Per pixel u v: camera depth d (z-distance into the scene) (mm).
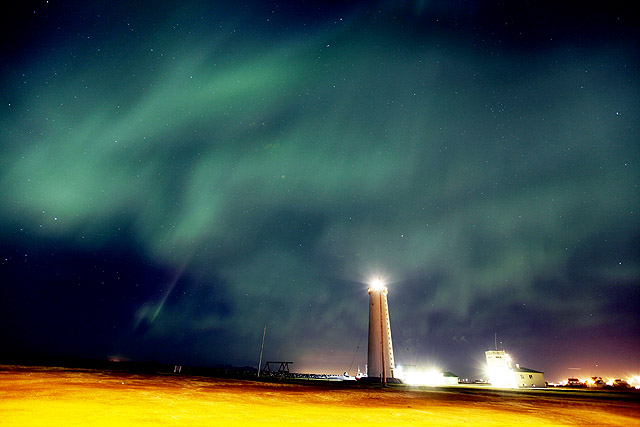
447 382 66062
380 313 59406
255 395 17516
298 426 9391
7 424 7137
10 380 16469
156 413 9781
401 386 41656
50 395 12000
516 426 11805
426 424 11078
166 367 56656
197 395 15570
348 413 12633
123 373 29422
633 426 13375
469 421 12375
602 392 38406
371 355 57281
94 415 8703
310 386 28719
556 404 21109
